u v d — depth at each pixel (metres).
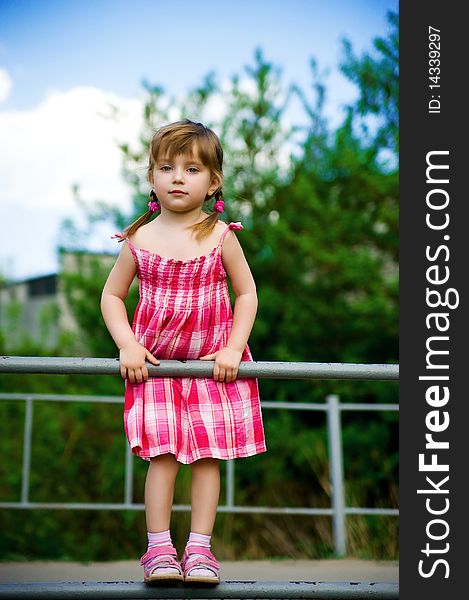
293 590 1.95
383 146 6.81
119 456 6.18
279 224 6.57
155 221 2.31
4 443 6.39
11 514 5.94
